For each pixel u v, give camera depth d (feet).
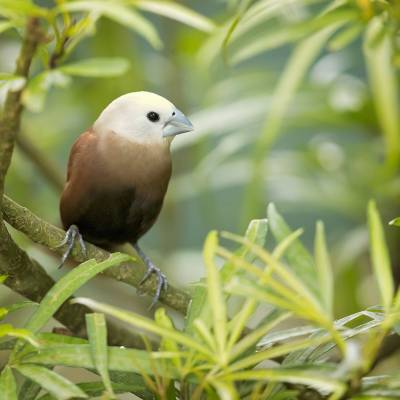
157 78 33.24
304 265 10.51
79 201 19.40
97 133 19.42
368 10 14.92
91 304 9.63
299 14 22.85
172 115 19.42
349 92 29.22
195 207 39.55
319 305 9.62
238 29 16.90
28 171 30.66
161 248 32.24
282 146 39.04
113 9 11.56
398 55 16.84
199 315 10.98
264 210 30.30
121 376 11.98
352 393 9.80
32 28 10.53
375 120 28.40
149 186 19.56
